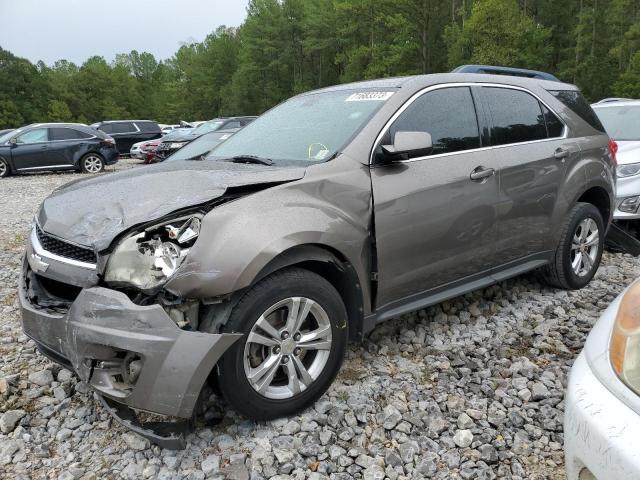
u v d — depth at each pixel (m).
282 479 2.45
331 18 64.44
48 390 3.24
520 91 4.27
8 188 14.05
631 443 1.54
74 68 119.88
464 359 3.52
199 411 2.92
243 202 2.65
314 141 3.36
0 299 4.91
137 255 2.46
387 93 3.51
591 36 56.81
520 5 60.94
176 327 2.40
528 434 2.75
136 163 22.95
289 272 2.73
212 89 89.25
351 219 2.98
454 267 3.62
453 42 47.09
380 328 3.99
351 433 2.75
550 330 3.93
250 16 74.38
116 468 2.56
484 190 3.68
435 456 2.60
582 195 4.74
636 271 5.34
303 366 2.84
